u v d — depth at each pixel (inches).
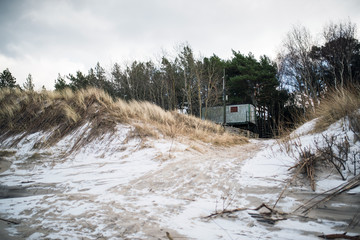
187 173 170.4
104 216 97.8
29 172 199.6
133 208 108.3
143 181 161.8
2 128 307.7
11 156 238.7
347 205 91.9
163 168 194.2
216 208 105.3
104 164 217.9
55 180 174.9
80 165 217.6
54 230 83.9
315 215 89.4
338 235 70.9
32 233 81.2
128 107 363.6
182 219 93.9
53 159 233.5
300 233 77.0
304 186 116.9
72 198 127.1
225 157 229.8
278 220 88.4
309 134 197.8
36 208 111.0
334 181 113.9
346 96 189.0
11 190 154.1
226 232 80.6
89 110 330.6
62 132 289.9
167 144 276.4
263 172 149.4
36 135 284.8
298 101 920.3
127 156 239.8
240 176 149.6
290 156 163.6
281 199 107.8
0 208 112.7
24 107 347.9
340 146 135.0
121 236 78.2
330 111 195.2
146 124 329.1
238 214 96.5
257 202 108.4
